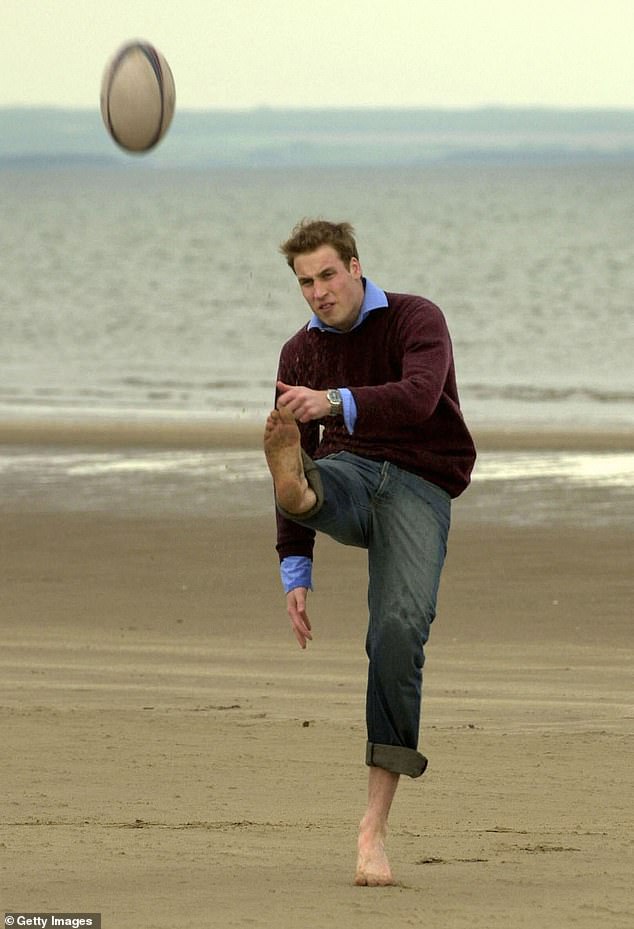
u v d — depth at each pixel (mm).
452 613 34656
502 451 62500
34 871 13172
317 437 13930
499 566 39750
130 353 121000
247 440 67000
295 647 31062
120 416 77875
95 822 16062
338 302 12992
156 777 18688
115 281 193000
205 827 15742
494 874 13250
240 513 48250
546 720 23188
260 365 113000
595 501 49531
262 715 23188
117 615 34844
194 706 24047
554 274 190500
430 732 21984
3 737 21188
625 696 25531
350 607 35344
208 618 34469
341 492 12586
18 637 32094
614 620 33875
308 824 16047
